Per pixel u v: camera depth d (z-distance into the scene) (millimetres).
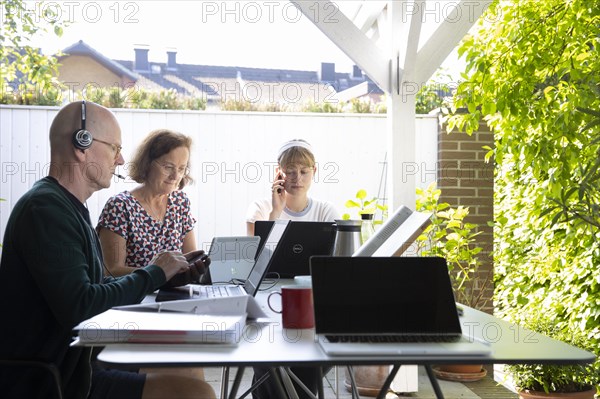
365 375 4078
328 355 1345
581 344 3916
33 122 5008
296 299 1690
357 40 3721
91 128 2061
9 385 1779
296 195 3760
